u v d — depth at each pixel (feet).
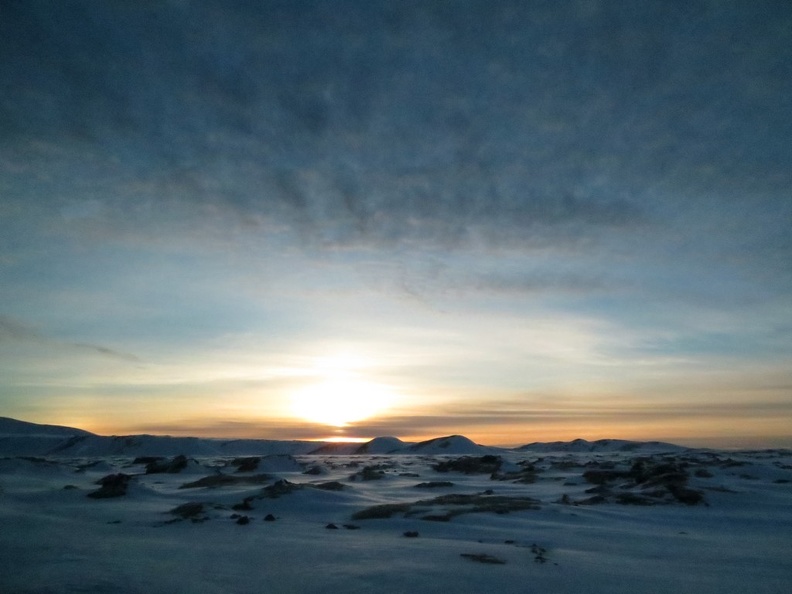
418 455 433.89
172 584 51.98
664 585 53.36
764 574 58.75
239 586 51.44
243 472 228.02
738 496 123.85
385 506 103.09
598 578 55.31
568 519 96.58
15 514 99.50
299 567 58.85
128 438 449.06
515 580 53.88
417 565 59.52
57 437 490.90
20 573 55.72
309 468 243.19
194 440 465.47
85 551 67.41
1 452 423.64
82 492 133.08
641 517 101.91
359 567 58.70
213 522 92.02
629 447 462.19
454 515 94.79
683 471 162.91
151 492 135.64
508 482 183.93
